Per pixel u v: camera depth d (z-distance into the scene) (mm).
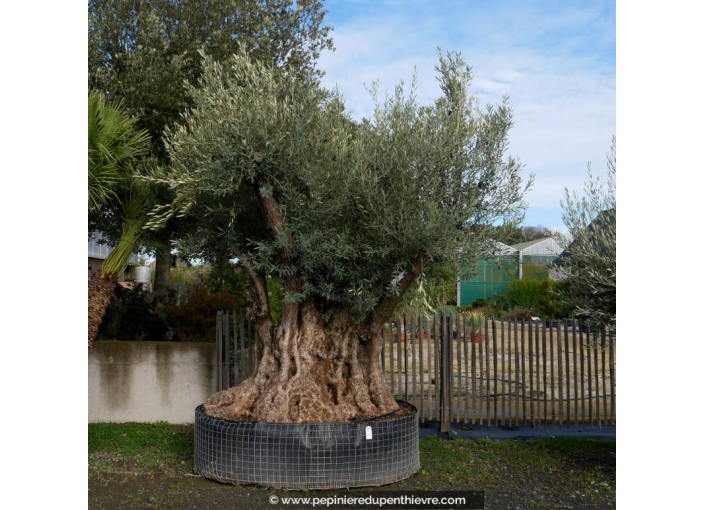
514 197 6102
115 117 7270
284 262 6191
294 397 6203
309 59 10914
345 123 6656
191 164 6109
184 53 8883
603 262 6223
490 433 8031
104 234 10047
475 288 27719
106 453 6914
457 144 5828
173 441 7453
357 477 5715
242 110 5742
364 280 6109
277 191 6141
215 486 5750
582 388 8328
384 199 5727
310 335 6523
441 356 8188
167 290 10727
